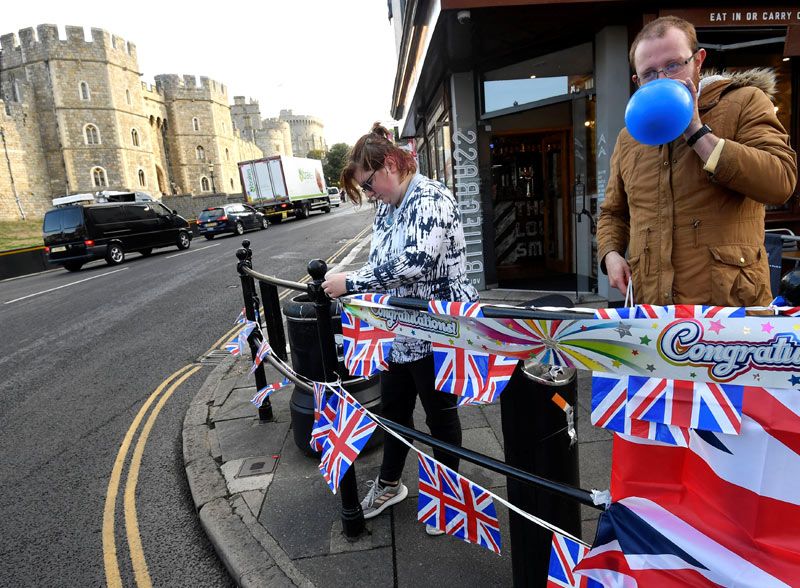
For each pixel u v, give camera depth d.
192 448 3.25
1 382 5.14
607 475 2.50
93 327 7.19
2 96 46.66
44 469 3.32
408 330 1.54
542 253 7.73
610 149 5.14
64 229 14.93
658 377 1.07
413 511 2.39
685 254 1.64
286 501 2.58
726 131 1.54
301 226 23.73
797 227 5.38
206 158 60.16
